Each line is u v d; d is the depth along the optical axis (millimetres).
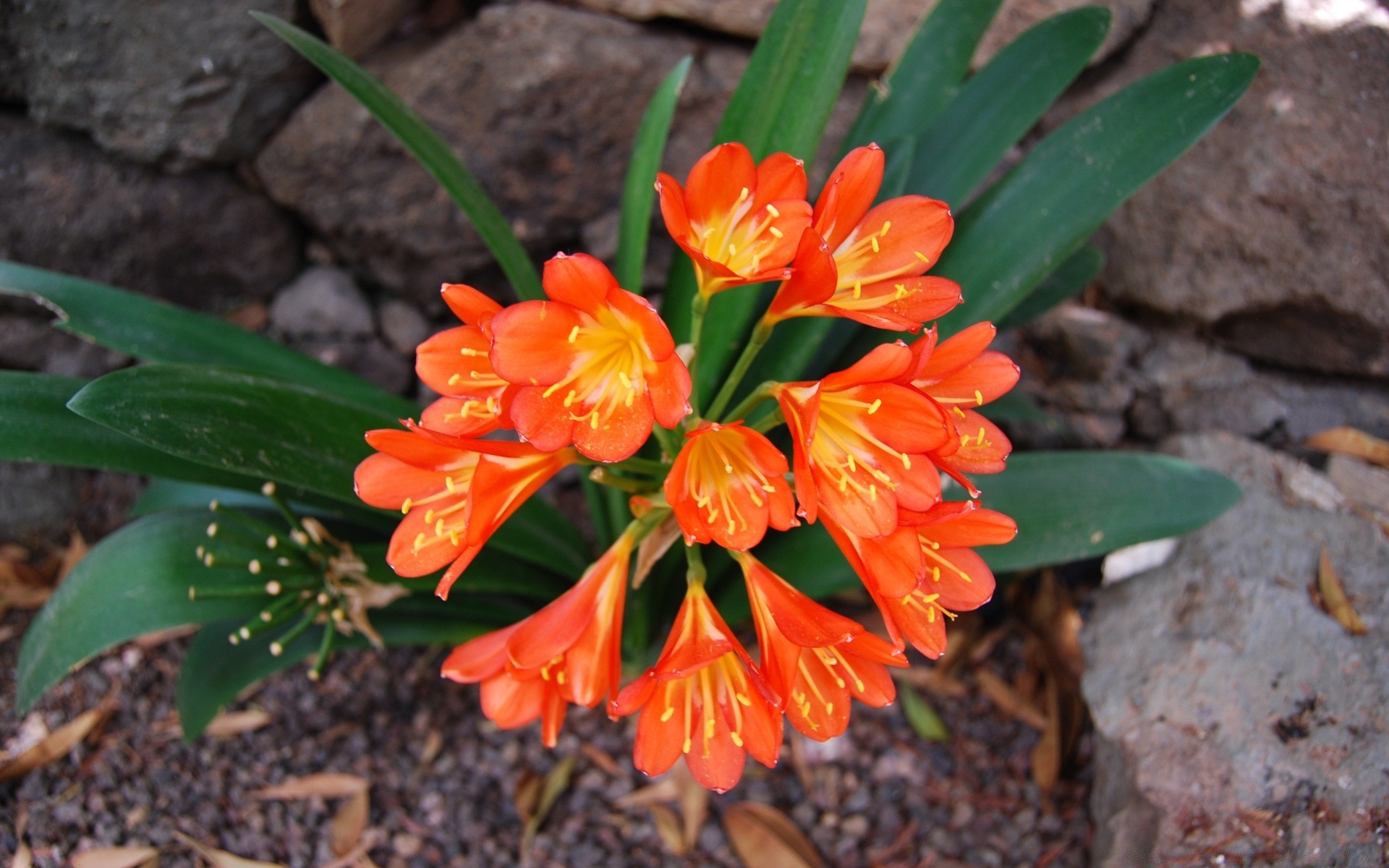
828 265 337
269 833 528
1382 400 590
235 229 637
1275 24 568
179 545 448
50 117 575
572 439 334
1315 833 452
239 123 590
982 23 517
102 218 600
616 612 385
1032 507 485
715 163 355
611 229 646
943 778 558
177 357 495
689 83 608
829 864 529
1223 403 611
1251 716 481
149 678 581
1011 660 595
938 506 345
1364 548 518
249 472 406
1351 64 552
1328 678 483
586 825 542
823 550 499
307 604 456
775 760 354
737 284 357
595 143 617
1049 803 542
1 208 580
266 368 514
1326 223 557
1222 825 466
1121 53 613
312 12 562
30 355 624
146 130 579
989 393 375
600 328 344
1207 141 581
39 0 537
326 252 673
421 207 625
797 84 463
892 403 333
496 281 670
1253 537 531
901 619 368
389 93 458
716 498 356
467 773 562
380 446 341
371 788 550
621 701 343
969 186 496
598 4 598
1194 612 520
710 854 532
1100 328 625
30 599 604
